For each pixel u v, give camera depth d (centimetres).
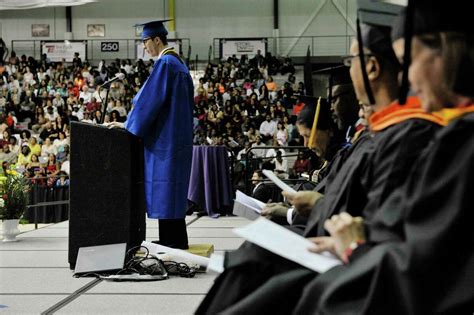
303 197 217
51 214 1255
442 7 135
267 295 162
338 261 156
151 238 657
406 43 143
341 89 395
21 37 2566
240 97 2205
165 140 491
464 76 136
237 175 1097
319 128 403
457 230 124
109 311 334
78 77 2342
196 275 457
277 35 2469
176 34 2509
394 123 170
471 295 123
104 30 2548
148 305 350
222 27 2494
